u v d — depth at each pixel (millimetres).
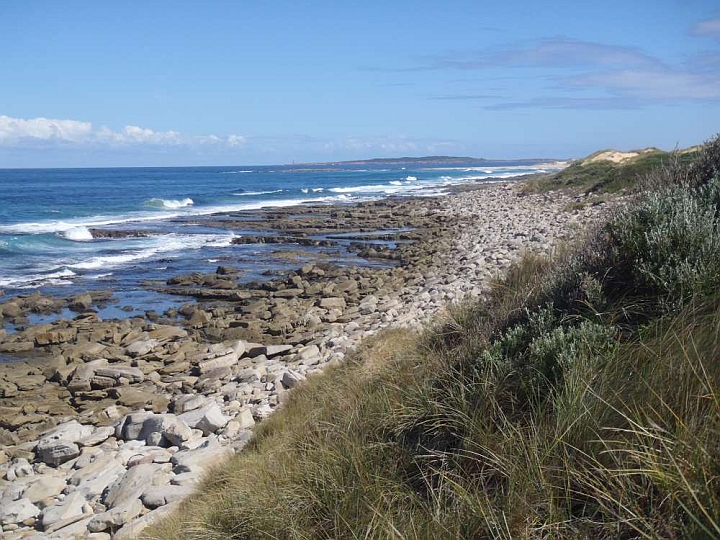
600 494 3197
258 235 37469
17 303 20297
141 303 20875
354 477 4656
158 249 32500
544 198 44875
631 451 3156
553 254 7590
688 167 6977
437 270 22281
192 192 83938
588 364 4191
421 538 3619
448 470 4145
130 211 54281
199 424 9633
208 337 16500
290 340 15320
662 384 3561
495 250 23219
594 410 3742
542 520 3355
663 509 2938
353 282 21391
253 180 129875
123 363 14453
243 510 4906
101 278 24922
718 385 3342
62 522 7156
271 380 11945
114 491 7645
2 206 55500
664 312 4438
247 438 8430
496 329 5754
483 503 3662
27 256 30219
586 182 47688
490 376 4801
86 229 37281
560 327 4676
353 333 14812
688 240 4785
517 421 4281
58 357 14805
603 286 5254
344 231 38688
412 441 4902
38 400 12383
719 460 2867
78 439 9867
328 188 93500
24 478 8812
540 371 4527
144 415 10375
